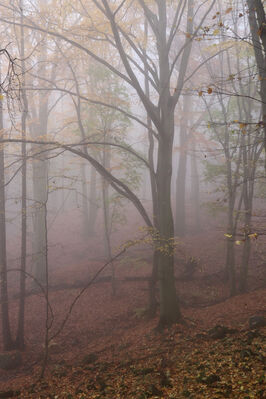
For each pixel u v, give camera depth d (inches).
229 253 604.7
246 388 192.1
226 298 532.7
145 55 477.4
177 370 261.0
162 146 446.3
